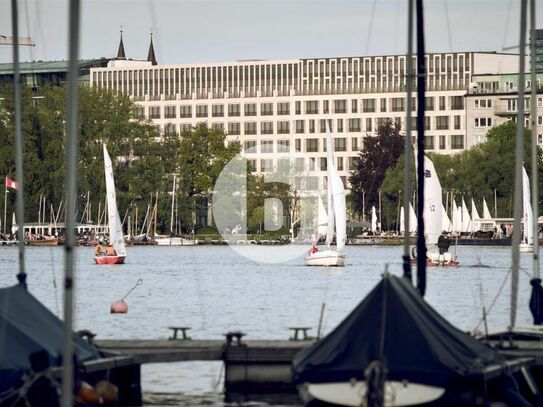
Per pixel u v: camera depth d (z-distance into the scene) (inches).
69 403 3427.7
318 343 4028.1
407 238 5452.8
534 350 4729.3
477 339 4569.4
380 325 3973.9
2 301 4160.9
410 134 5659.5
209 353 4854.8
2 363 3964.1
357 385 3875.5
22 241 5201.8
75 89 3472.0
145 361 4690.0
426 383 3907.5
